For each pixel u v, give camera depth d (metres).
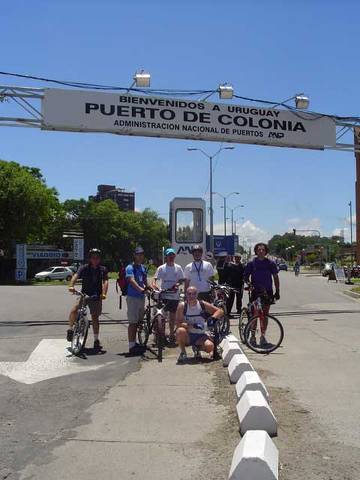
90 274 11.17
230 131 18.11
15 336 13.20
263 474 4.43
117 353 10.93
